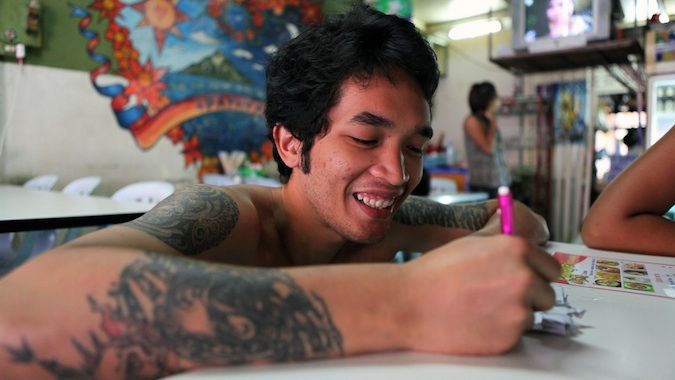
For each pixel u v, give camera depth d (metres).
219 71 4.02
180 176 3.80
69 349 0.39
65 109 3.13
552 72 4.69
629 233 0.97
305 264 0.81
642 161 1.01
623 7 3.73
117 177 3.41
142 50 3.51
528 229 0.99
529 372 0.40
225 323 0.41
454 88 6.09
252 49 4.26
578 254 0.97
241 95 4.20
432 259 0.46
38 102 3.01
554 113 4.91
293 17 4.54
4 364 0.38
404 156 0.67
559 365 0.41
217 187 0.70
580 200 4.77
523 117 5.09
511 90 5.61
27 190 2.42
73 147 3.18
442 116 6.19
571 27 3.74
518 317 0.41
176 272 0.43
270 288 0.43
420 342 0.43
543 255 0.45
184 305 0.41
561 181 4.89
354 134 0.64
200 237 0.57
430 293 0.43
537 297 0.43
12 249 2.02
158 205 0.62
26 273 0.43
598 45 3.65
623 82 4.27
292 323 0.42
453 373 0.39
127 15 3.40
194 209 0.60
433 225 1.06
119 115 3.40
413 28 0.69
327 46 0.66
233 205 0.65
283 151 0.78
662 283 0.75
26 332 0.38
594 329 0.52
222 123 4.06
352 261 0.91
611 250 1.00
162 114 3.65
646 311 0.59
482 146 3.96
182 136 3.79
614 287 0.72
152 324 0.40
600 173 4.64
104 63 3.31
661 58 2.27
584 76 4.70
